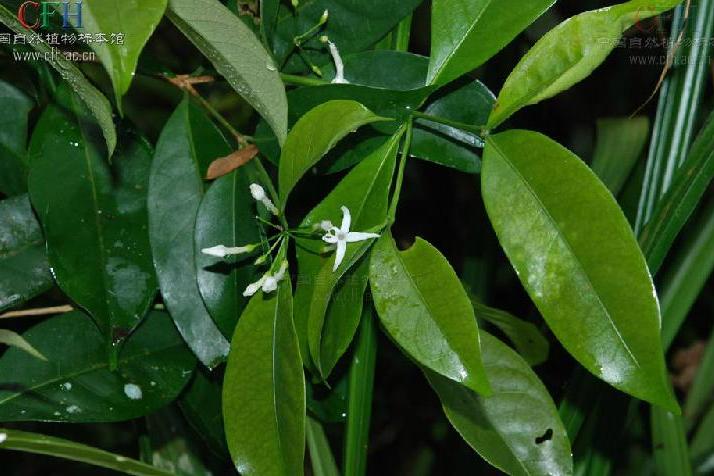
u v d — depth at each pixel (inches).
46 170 24.6
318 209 23.4
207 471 29.6
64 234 24.5
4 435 23.2
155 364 25.6
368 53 24.9
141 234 24.9
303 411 22.7
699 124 33.6
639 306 21.8
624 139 29.5
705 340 39.0
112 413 25.0
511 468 24.8
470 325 21.8
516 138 22.9
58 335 25.2
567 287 22.1
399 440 45.6
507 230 22.5
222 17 22.4
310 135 22.4
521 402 25.1
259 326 23.5
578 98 37.4
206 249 23.6
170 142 25.0
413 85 24.8
